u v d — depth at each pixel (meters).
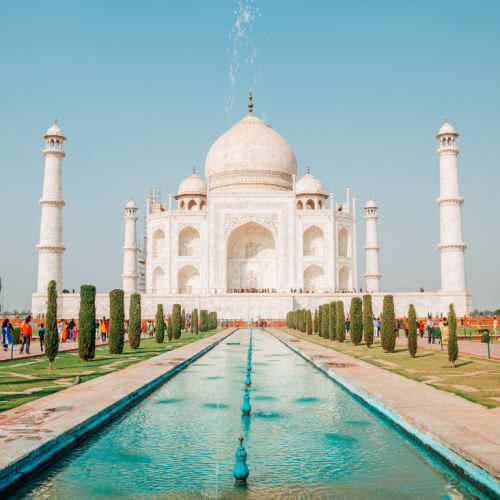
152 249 96.06
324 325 50.50
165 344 43.50
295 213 91.75
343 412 16.03
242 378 23.38
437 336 43.75
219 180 101.81
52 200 81.50
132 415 15.58
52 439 11.50
